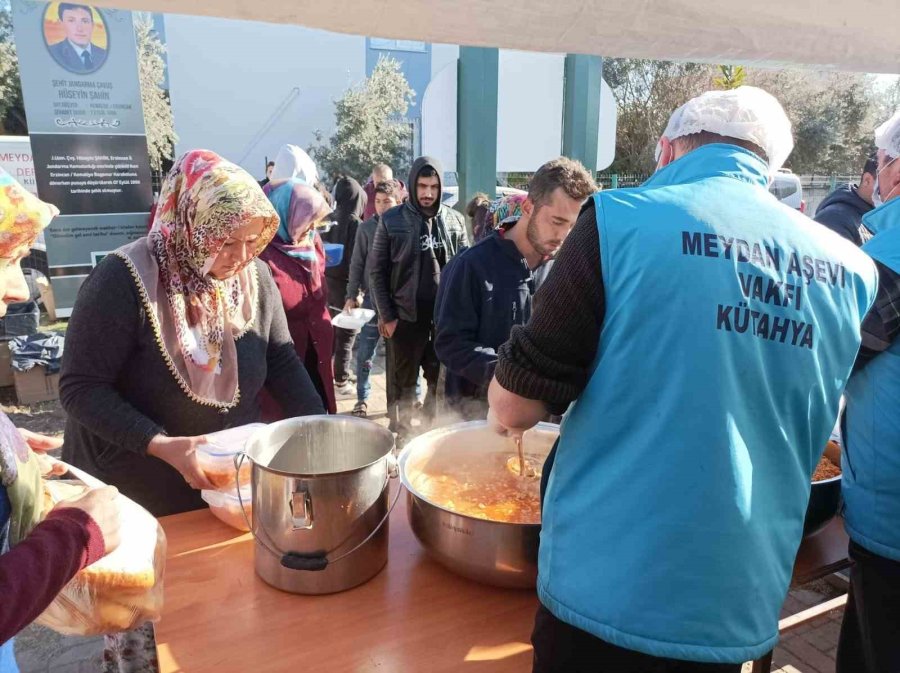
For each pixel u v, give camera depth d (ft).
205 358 5.03
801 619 5.83
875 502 4.20
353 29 5.27
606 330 2.82
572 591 2.86
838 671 4.89
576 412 3.00
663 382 2.69
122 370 4.83
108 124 17.93
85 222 18.25
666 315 2.68
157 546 3.09
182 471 4.31
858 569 4.42
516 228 7.02
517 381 2.93
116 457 4.99
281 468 4.25
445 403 7.95
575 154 16.63
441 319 7.08
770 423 2.79
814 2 6.24
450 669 3.26
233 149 41.83
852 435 4.36
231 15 4.74
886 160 5.01
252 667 3.22
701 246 2.72
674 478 2.66
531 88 15.65
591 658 2.88
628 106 52.85
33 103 17.04
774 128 3.18
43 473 3.42
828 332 2.87
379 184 15.31
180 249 4.88
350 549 3.75
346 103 42.93
